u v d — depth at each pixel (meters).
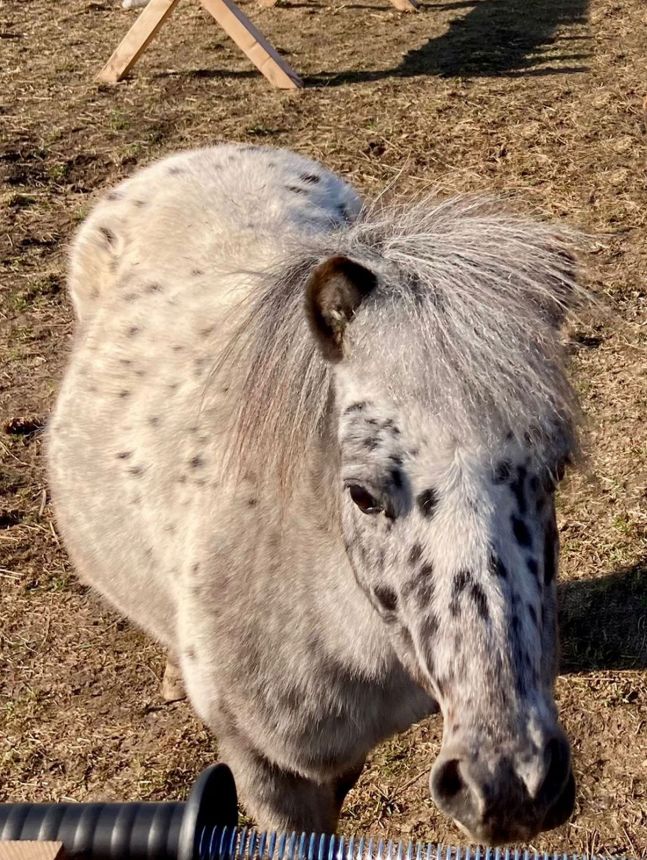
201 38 4.27
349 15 4.61
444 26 4.38
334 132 3.27
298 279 1.06
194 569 1.17
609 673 1.57
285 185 1.54
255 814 1.22
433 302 0.93
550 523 0.93
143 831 0.82
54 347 2.39
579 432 1.00
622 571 1.72
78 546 1.44
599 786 1.43
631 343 2.21
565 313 1.00
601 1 4.56
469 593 0.85
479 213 1.08
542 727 0.83
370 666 1.10
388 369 0.92
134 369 1.35
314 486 1.08
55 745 1.54
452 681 0.85
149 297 1.41
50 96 3.65
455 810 0.84
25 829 0.83
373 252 1.02
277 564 1.12
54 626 1.73
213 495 1.18
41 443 2.11
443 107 3.43
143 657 1.67
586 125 3.22
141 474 1.27
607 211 2.71
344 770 1.22
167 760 1.51
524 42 4.09
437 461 0.88
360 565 0.97
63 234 2.80
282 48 4.19
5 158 3.16
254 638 1.13
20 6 4.77
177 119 3.42
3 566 1.85
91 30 4.39
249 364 1.07
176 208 1.50
